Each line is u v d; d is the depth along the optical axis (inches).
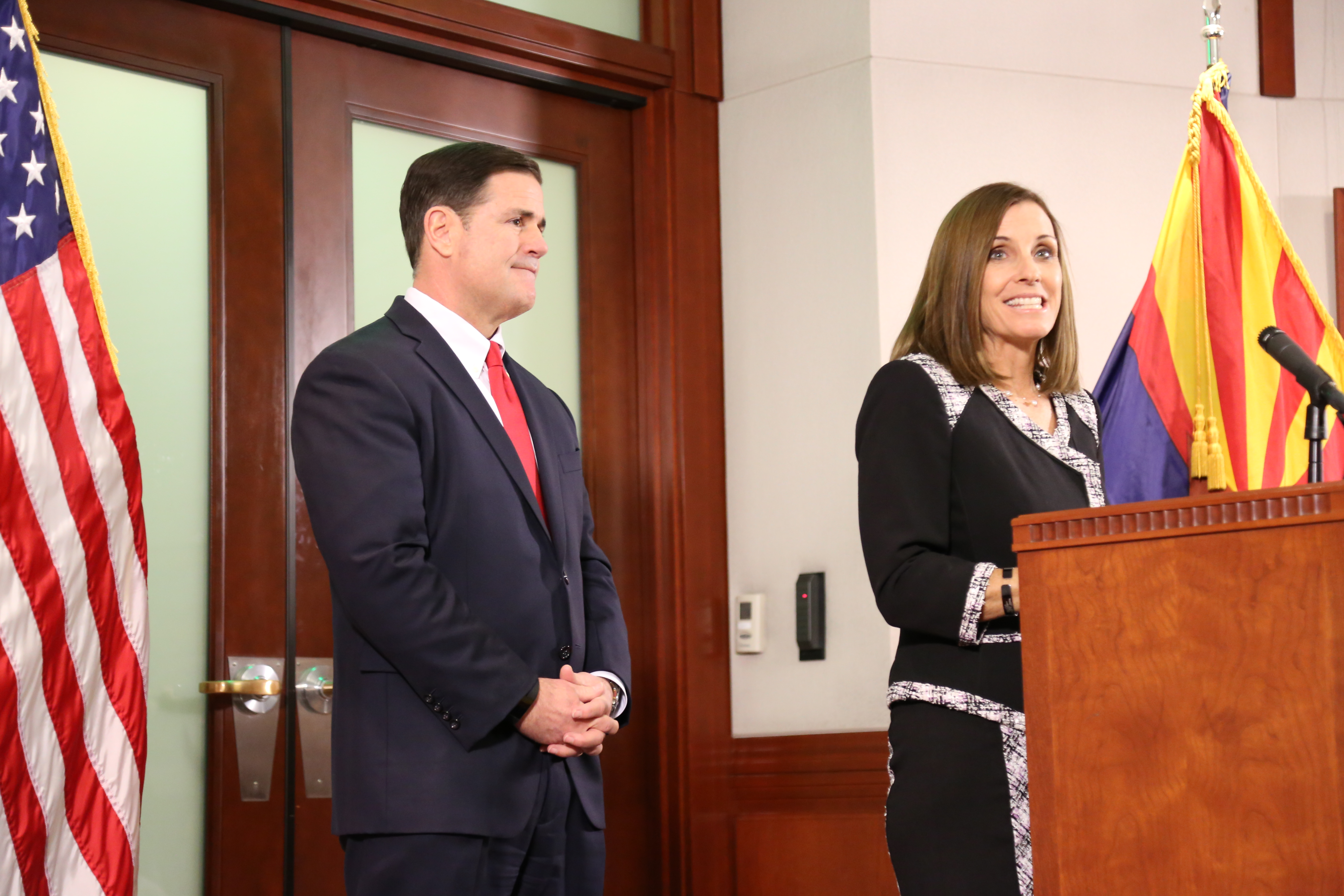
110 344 95.8
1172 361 111.6
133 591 93.8
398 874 75.1
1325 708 50.9
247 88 124.0
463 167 89.5
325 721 119.7
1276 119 148.5
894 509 78.7
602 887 89.8
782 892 134.7
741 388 145.6
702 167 148.8
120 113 118.2
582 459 140.3
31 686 87.7
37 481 90.4
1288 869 51.1
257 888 115.3
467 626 76.6
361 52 131.3
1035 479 79.1
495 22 136.3
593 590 90.7
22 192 94.0
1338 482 51.9
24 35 96.3
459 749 76.3
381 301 129.8
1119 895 54.5
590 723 79.8
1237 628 53.2
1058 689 57.2
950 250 84.0
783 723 138.3
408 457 79.0
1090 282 139.7
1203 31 123.9
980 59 142.0
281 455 121.4
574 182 144.7
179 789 113.9
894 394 81.4
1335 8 150.6
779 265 144.3
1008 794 72.6
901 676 77.5
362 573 75.9
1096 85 143.8
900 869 75.2
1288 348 69.8
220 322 119.8
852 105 140.9
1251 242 113.2
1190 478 108.7
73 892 87.7
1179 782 53.8
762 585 141.5
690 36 150.1
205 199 121.3
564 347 141.7
